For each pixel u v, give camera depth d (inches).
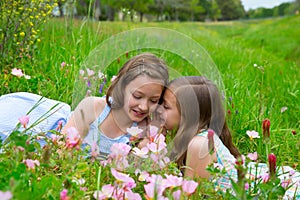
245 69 233.9
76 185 68.9
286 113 178.5
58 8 184.4
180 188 67.5
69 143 73.8
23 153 70.5
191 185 66.1
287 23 715.4
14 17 160.4
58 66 165.0
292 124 167.5
